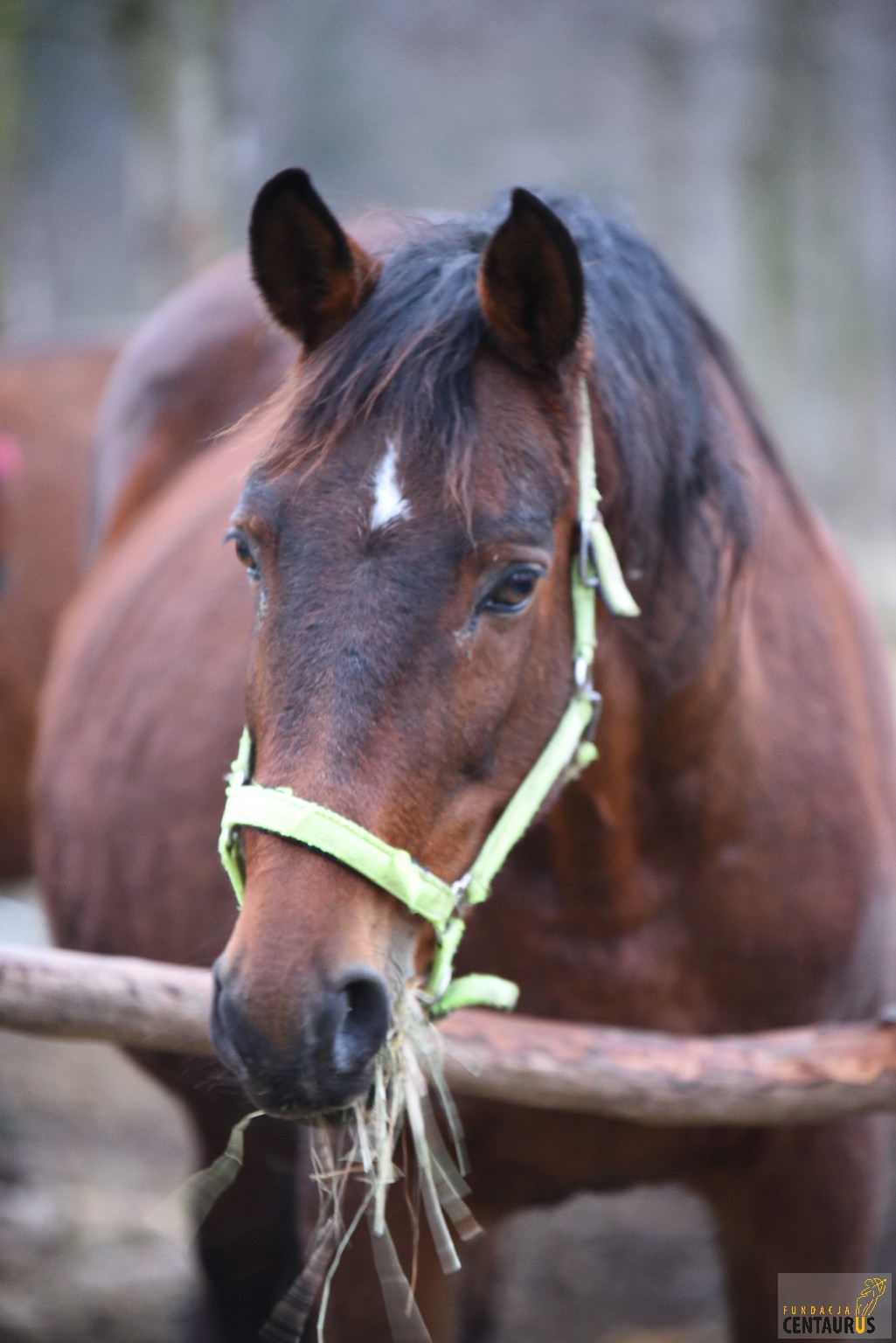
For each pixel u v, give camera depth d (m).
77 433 7.58
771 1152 3.74
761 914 3.65
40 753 5.63
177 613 4.81
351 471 2.81
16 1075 8.48
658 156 23.78
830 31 19.02
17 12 11.64
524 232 2.86
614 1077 3.19
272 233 3.04
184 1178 7.38
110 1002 3.14
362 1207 2.95
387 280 3.09
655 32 22.94
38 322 12.14
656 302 3.44
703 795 3.52
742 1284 4.04
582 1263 6.52
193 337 5.70
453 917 2.94
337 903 2.64
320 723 2.69
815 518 4.34
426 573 2.74
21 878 7.61
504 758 2.95
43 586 7.28
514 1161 3.71
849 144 19.00
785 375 18.45
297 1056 2.52
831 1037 3.28
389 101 28.11
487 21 27.58
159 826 4.46
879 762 4.18
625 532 3.25
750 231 18.62
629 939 3.60
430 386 2.84
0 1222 6.88
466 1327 4.83
